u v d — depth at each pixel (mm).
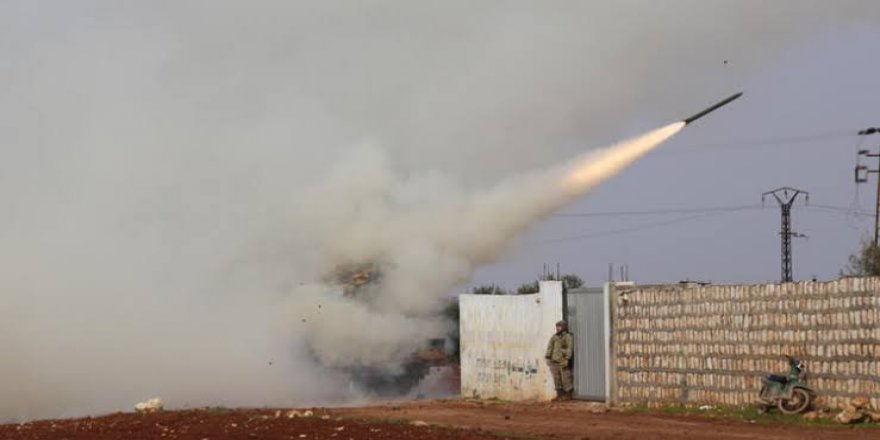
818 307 28453
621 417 29781
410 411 32281
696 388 31250
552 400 35562
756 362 29828
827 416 27609
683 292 31734
